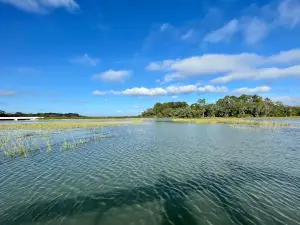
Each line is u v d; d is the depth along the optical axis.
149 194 11.97
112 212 9.98
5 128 56.09
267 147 25.47
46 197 11.59
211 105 149.50
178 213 9.89
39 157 20.73
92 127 58.09
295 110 145.00
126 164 18.06
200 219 9.36
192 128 53.84
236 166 17.20
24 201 11.10
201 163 18.17
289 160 19.00
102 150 24.16
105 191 12.40
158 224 8.98
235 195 11.74
